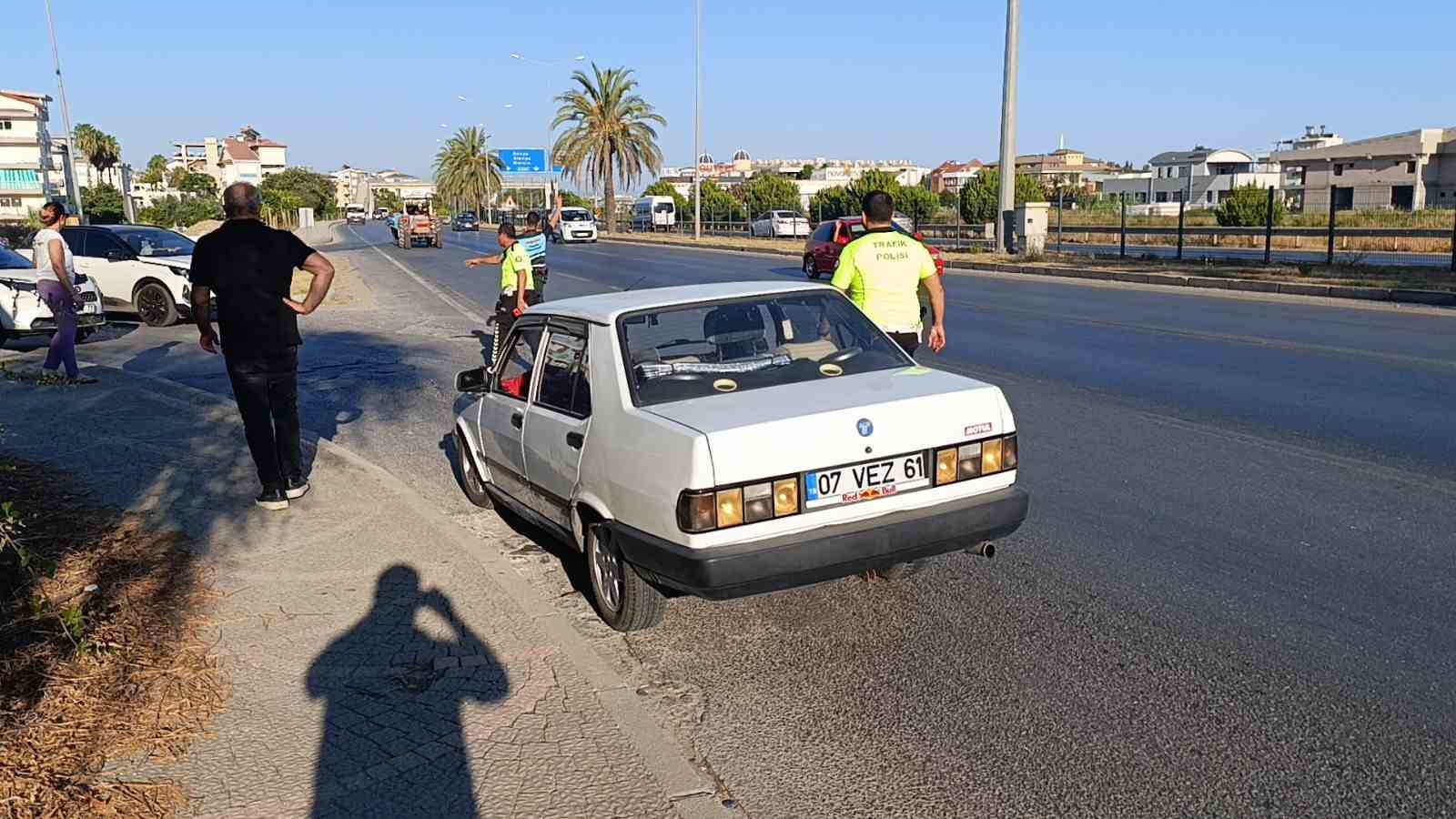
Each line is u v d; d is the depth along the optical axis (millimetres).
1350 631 4707
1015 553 5805
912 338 7074
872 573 5492
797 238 51531
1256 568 5480
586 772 3656
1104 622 4887
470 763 3705
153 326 17047
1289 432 8281
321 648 4605
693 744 3936
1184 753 3773
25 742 3715
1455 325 14141
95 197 76125
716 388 4758
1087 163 154250
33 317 14070
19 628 4629
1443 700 4086
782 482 4230
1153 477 7180
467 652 4570
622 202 90875
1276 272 21562
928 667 4508
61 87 41062
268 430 6496
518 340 5941
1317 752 3756
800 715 4137
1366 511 6305
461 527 6176
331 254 43125
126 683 4207
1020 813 3459
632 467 4430
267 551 5785
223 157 152875
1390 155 63156
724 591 4148
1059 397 10016
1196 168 94375
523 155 94375
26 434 8492
